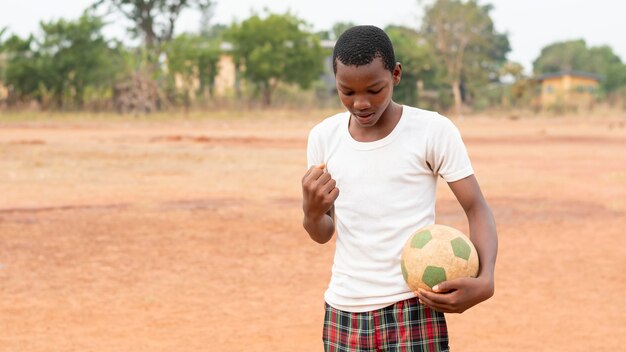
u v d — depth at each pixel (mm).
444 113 61375
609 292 7109
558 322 6164
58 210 11500
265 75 49625
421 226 2861
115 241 9281
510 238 9727
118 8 50125
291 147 24172
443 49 67000
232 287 7203
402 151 2859
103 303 6617
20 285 7199
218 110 48812
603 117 53844
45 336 5707
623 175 16734
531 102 61219
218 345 5520
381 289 2869
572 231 10234
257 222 10703
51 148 22125
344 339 2951
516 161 20328
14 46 46625
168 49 49406
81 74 47062
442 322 2877
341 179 2932
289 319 6199
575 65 115062
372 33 2680
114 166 17828
